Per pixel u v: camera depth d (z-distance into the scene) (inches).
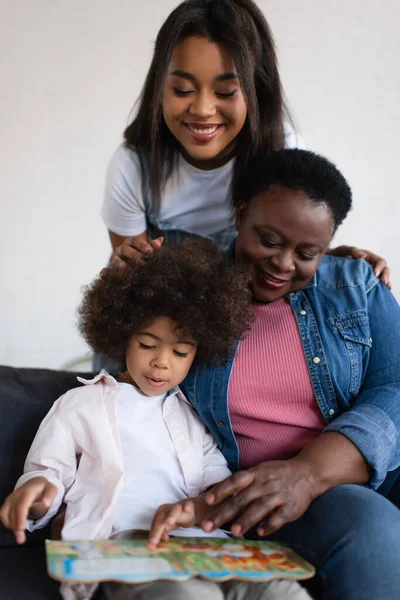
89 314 45.2
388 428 40.8
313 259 43.4
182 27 46.4
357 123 95.1
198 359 45.0
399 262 99.5
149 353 42.7
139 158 54.9
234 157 52.6
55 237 97.5
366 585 34.5
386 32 93.0
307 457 39.1
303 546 38.0
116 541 36.0
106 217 58.6
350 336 44.6
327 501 38.1
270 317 45.5
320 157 44.6
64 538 38.9
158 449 43.2
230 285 43.4
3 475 43.0
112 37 92.8
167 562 33.5
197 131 48.3
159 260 43.4
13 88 92.8
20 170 95.1
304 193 41.9
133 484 41.6
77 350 100.0
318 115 94.3
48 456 40.7
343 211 44.3
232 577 32.6
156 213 56.5
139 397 44.5
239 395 44.4
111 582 35.6
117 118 95.0
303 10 91.2
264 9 90.4
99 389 43.6
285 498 36.9
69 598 35.3
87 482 41.2
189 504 37.3
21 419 45.0
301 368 44.4
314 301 45.7
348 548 35.5
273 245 42.8
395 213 98.1
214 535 41.6
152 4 92.4
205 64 46.2
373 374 44.6
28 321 98.7
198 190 54.7
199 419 46.1
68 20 91.8
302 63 92.5
